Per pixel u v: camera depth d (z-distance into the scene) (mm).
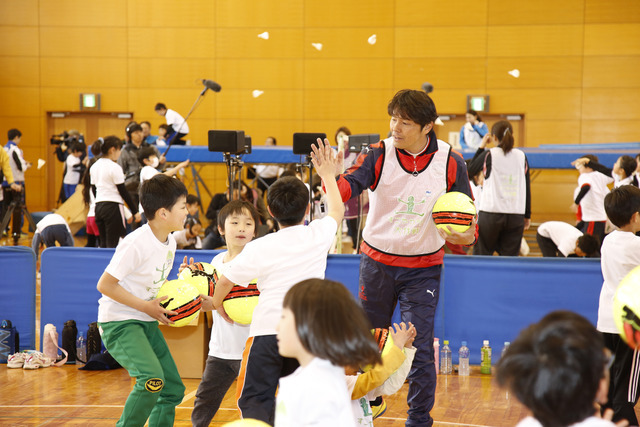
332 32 15320
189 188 15109
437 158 3496
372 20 15211
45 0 15664
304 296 1925
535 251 11242
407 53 15156
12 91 15836
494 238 6965
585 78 14695
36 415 4352
